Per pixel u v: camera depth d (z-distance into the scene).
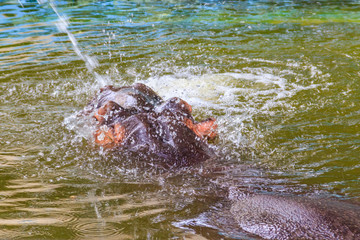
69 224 3.46
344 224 3.09
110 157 4.86
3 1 14.48
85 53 8.97
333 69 7.91
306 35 10.27
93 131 5.47
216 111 6.35
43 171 4.55
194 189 4.10
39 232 3.34
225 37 10.14
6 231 3.36
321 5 14.27
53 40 9.93
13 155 4.93
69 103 6.66
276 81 7.46
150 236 3.26
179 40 9.87
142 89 6.27
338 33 10.41
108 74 7.84
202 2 14.73
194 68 8.12
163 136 5.11
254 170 4.56
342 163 4.67
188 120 5.31
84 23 11.51
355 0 15.27
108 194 4.02
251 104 6.56
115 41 9.82
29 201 3.88
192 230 3.33
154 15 12.59
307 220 3.18
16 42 9.76
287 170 4.55
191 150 4.93
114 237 3.26
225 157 4.92
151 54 8.90
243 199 3.77
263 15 12.60
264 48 9.27
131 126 5.23
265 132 5.59
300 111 6.23
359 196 3.85
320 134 5.46
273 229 3.17
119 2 14.62
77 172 4.53
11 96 6.85
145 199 3.91
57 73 7.87
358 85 7.11
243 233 3.22
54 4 14.08
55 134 5.54
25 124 5.84
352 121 5.80
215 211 3.62
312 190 4.02
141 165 4.67
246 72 7.92
